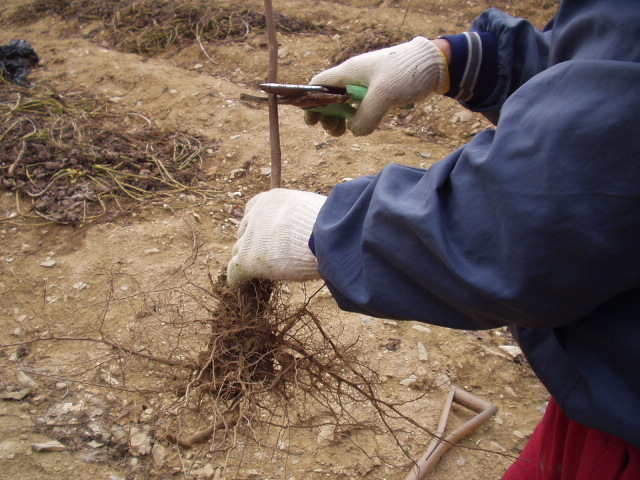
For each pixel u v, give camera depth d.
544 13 5.12
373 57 1.49
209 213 3.19
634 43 0.85
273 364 1.78
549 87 0.89
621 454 1.13
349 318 2.58
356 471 2.02
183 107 4.17
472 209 0.95
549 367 1.16
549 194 0.85
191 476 1.98
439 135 3.89
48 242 2.99
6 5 6.25
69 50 5.21
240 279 1.47
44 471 1.98
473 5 5.25
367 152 3.63
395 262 1.05
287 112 4.03
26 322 2.54
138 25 5.44
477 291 0.94
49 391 2.24
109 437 2.09
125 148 3.70
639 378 0.99
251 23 5.24
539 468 1.44
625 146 0.81
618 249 0.84
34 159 3.51
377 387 2.29
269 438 2.10
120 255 2.85
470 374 2.39
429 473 2.04
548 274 0.87
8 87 4.38
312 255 1.30
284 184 3.41
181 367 1.83
